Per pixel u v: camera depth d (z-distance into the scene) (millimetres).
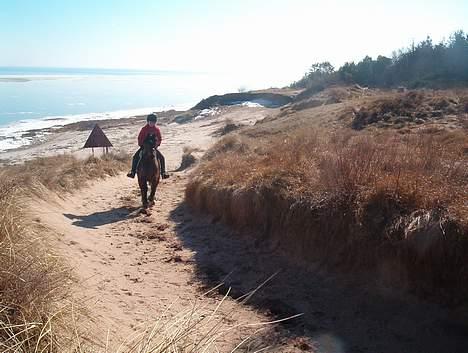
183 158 21688
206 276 7234
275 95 61625
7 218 4707
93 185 14219
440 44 51000
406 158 8039
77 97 127688
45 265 4285
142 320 5145
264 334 5383
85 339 3557
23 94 130375
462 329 5191
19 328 3131
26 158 30875
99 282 5980
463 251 5465
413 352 5027
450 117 15422
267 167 9625
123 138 41469
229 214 9312
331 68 72500
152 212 11484
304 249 7316
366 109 18406
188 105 106188
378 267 6203
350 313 5871
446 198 6195
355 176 7270
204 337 3582
